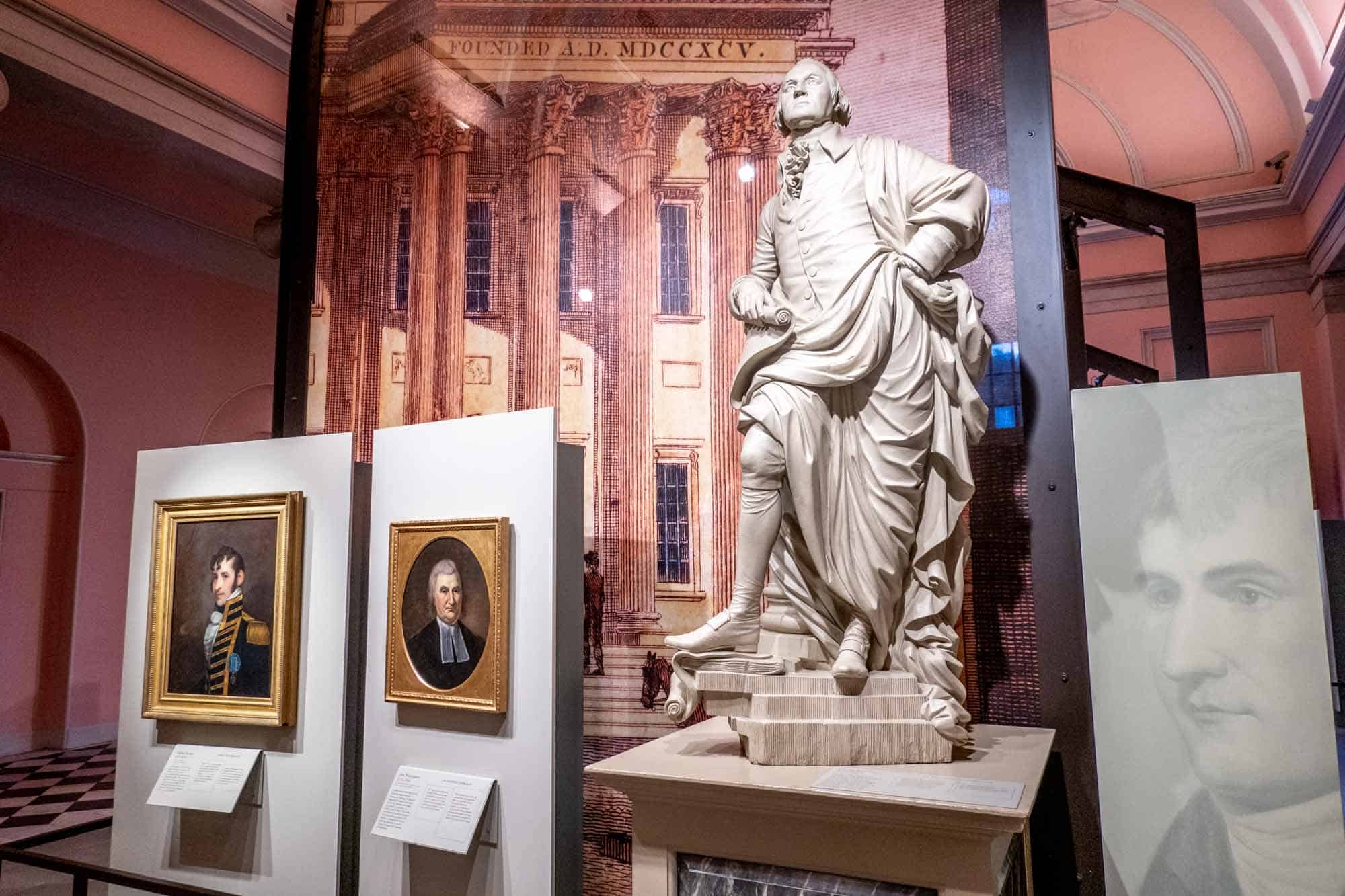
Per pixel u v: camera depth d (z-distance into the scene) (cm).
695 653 258
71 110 609
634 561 390
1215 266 1014
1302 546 269
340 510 325
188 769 332
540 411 288
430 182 439
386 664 306
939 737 242
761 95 402
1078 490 297
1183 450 286
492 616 285
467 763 289
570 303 416
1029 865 275
